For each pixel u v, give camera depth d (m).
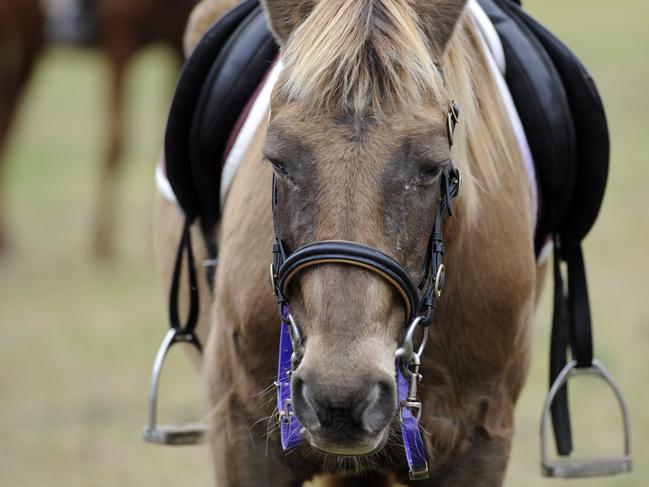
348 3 4.42
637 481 8.27
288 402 4.62
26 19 17.11
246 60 5.77
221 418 5.36
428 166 4.30
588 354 5.92
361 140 4.26
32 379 11.60
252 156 5.38
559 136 5.55
